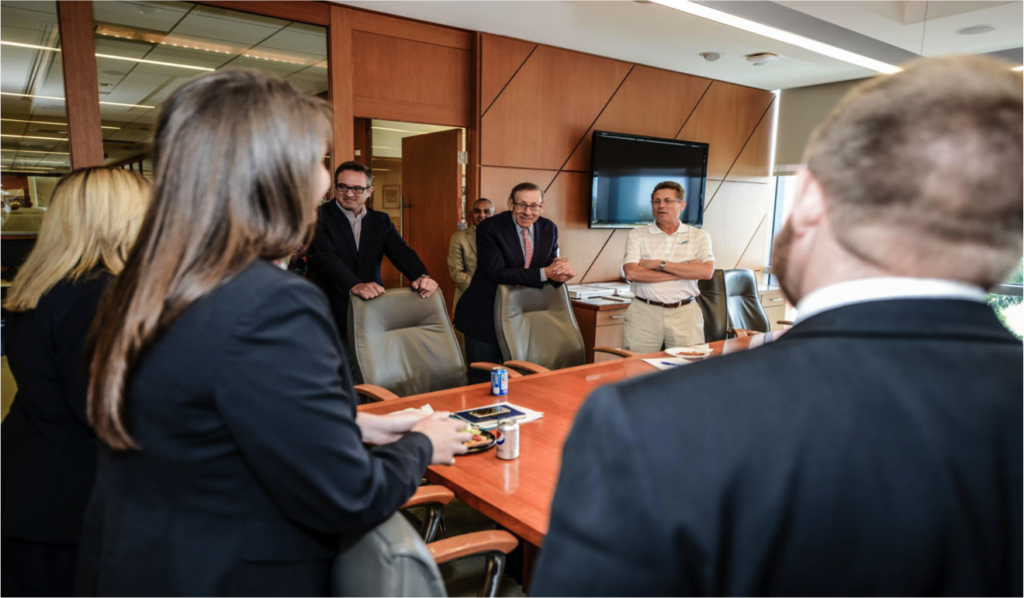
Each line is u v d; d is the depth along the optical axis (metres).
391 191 8.15
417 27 4.59
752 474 0.41
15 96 4.95
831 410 0.42
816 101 6.56
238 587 0.82
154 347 0.78
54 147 3.93
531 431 1.92
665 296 3.73
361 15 4.34
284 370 0.77
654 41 4.98
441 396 2.32
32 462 1.31
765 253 7.23
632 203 5.79
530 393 2.36
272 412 0.77
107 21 3.93
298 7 4.09
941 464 0.41
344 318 3.32
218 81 0.84
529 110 5.16
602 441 0.44
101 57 4.44
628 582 0.41
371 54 4.43
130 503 0.84
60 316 1.28
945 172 0.43
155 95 5.52
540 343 3.10
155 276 0.79
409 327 2.75
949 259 0.45
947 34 4.43
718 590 0.41
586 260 5.75
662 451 0.42
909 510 0.40
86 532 0.92
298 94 0.89
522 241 3.51
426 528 1.56
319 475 0.79
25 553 1.34
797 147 6.77
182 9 3.88
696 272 3.54
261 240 0.83
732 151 6.62
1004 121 0.43
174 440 0.80
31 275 1.34
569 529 0.44
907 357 0.44
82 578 0.91
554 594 0.43
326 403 0.81
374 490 0.86
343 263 3.23
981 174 0.42
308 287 0.84
